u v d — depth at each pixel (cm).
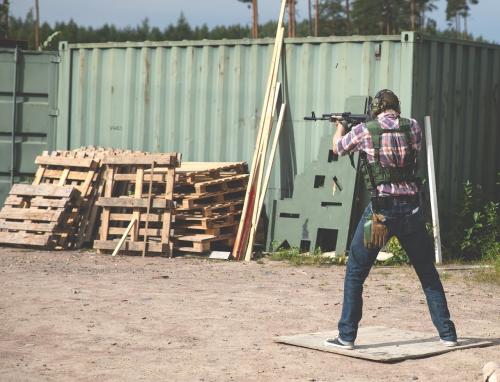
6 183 1633
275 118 1409
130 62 1542
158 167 1370
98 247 1347
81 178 1445
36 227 1391
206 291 1008
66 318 842
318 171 1339
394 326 837
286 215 1374
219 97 1466
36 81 1619
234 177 1389
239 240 1325
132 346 734
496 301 988
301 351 720
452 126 1395
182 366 670
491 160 1481
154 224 1384
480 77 1448
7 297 948
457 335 795
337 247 1298
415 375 650
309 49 1388
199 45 1479
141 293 985
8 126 1627
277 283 1078
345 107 1334
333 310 902
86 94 1588
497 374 606
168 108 1512
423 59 1330
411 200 704
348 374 651
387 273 1170
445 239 1346
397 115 716
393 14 5794
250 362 683
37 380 628
